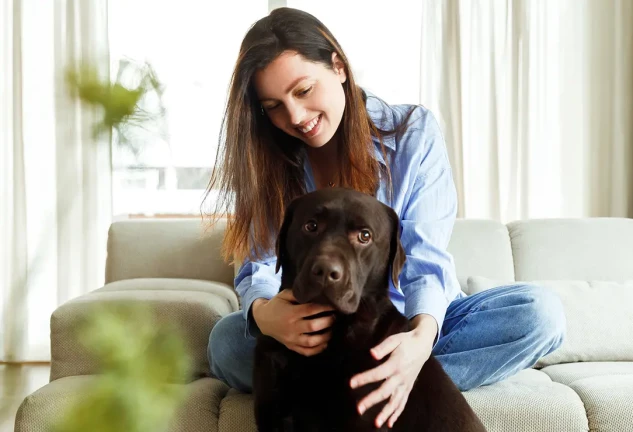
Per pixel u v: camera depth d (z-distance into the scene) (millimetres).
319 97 1933
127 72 231
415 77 5137
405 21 5129
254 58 1910
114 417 216
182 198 5133
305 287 1462
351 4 5137
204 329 2291
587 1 4910
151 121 229
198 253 3619
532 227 3299
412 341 1582
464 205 4863
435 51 4879
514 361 2051
